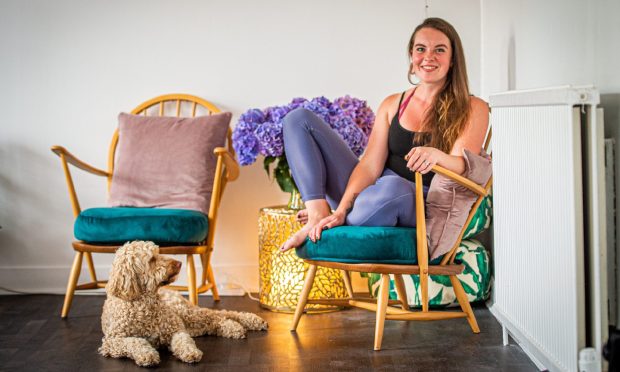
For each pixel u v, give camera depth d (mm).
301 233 2871
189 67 3904
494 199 2717
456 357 2672
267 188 3947
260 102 3908
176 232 3127
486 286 3393
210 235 3369
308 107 3314
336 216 2846
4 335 3047
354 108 3539
